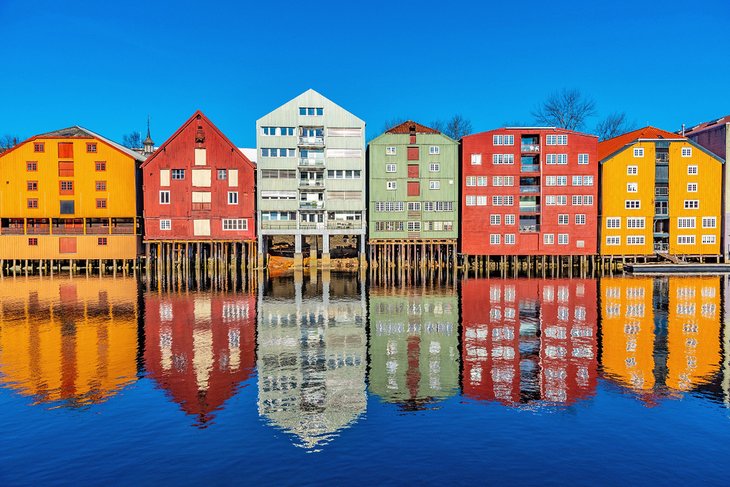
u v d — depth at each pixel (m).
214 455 13.45
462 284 48.91
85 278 55.19
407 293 42.56
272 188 64.62
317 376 20.00
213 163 63.62
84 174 63.06
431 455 13.40
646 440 14.27
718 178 65.94
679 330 27.97
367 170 71.00
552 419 15.69
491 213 65.44
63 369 20.97
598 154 70.31
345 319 31.33
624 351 23.53
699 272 59.91
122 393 18.12
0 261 62.25
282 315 32.66
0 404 17.08
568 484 12.05
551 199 65.44
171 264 67.94
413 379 19.61
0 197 62.59
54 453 13.63
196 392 18.22
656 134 69.38
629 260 66.31
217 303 37.50
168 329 28.56
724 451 13.65
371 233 66.00
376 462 13.04
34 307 35.91
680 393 17.97
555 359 22.25
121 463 13.08
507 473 12.51
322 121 64.81
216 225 63.81
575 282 50.34
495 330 28.06
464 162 65.44
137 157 68.62
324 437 14.46
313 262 67.88
